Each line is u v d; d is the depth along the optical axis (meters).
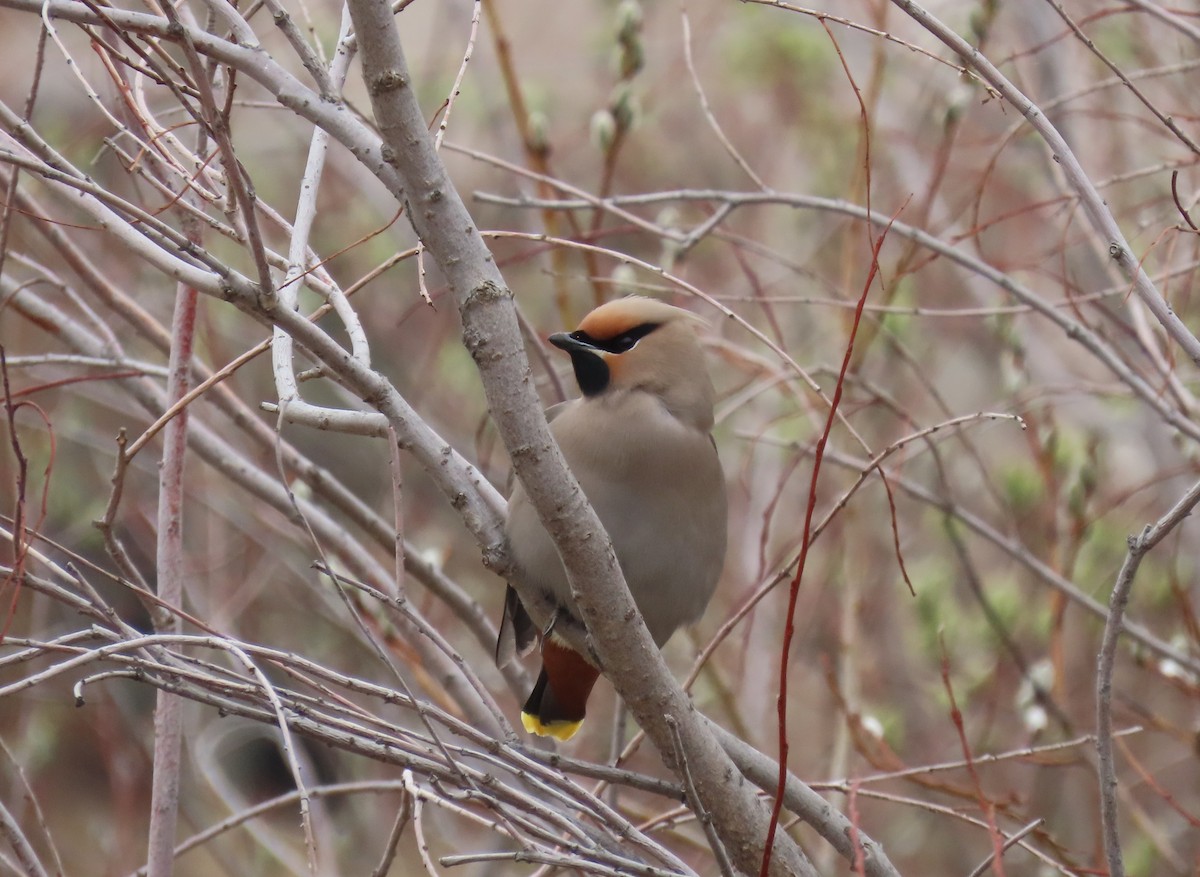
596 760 13.97
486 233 7.02
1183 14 8.88
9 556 12.13
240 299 6.11
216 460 9.39
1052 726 12.45
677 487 8.58
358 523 9.59
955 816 7.38
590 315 8.79
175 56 10.10
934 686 12.82
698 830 12.80
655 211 16.23
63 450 14.05
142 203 7.72
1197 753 10.31
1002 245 14.22
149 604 8.03
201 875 14.11
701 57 17.27
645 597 8.77
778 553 12.77
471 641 14.58
